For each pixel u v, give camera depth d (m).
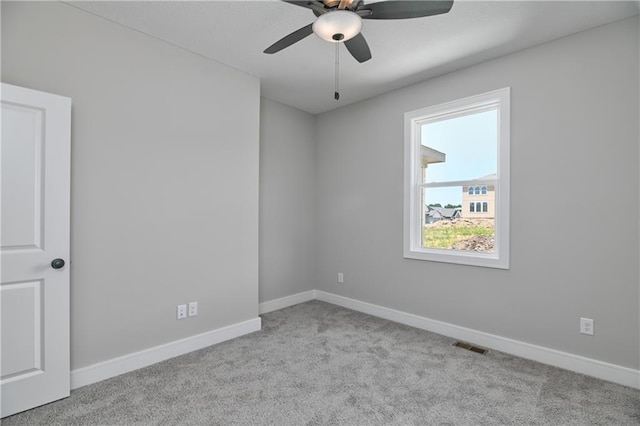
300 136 4.07
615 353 2.14
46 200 1.85
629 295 2.10
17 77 1.83
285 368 2.32
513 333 2.58
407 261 3.28
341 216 3.93
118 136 2.22
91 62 2.10
